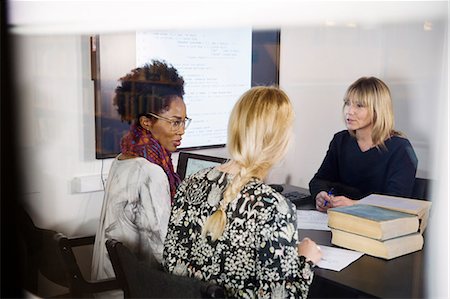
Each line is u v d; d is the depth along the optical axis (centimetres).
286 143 98
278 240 90
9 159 123
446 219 87
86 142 162
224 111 190
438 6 105
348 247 117
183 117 143
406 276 98
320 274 103
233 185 95
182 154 148
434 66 100
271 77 198
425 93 97
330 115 202
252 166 96
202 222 96
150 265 105
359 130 154
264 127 96
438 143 87
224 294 90
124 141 138
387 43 143
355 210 120
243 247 91
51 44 145
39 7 135
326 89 196
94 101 160
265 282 90
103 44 157
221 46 184
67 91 156
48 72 143
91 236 157
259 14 166
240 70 190
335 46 186
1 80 122
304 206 158
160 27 165
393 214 115
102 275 135
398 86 140
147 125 138
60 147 153
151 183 130
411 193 131
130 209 131
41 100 141
